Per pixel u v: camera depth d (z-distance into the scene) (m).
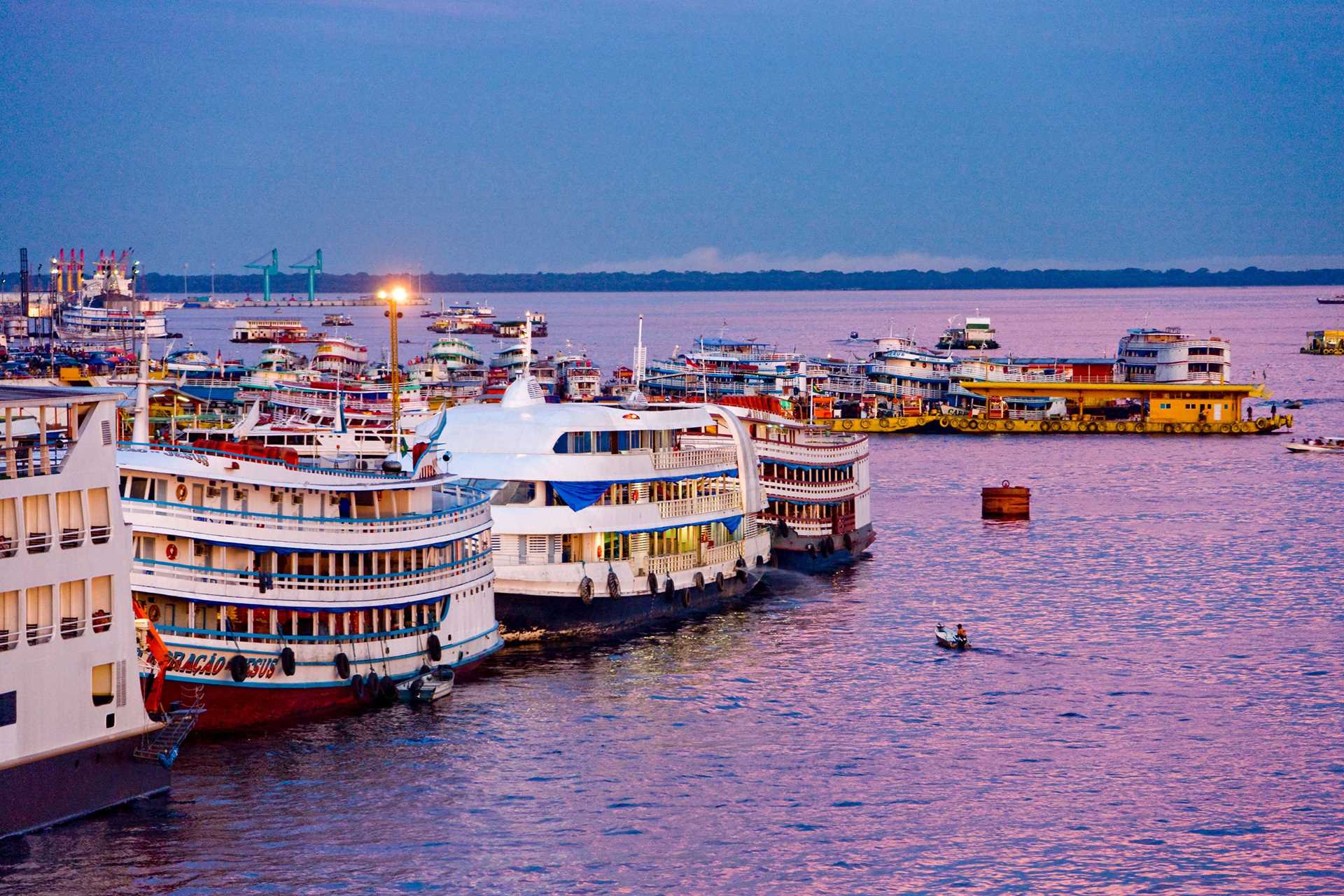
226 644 147.62
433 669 168.00
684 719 167.50
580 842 134.62
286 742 151.00
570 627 199.00
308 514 157.00
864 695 178.75
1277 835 139.88
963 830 139.75
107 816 129.62
